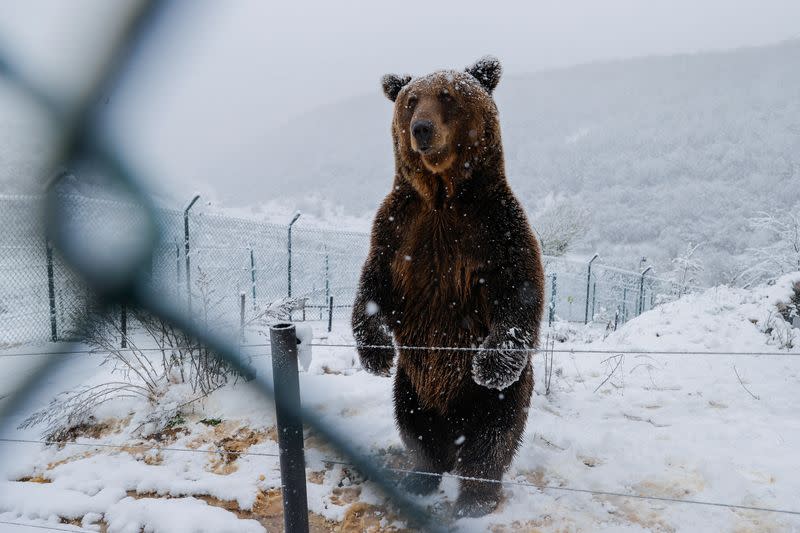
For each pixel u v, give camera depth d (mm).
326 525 2986
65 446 3791
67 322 5879
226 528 2838
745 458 3514
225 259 9602
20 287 6219
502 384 2682
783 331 6109
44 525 2932
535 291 2779
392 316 3062
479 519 2955
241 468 3457
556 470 3430
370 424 4066
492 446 2906
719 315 6906
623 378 5129
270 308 5129
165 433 3904
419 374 3008
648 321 7141
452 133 2713
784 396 4609
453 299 2834
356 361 5508
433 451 3176
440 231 2822
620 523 2918
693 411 4363
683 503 3064
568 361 5648
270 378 4523
